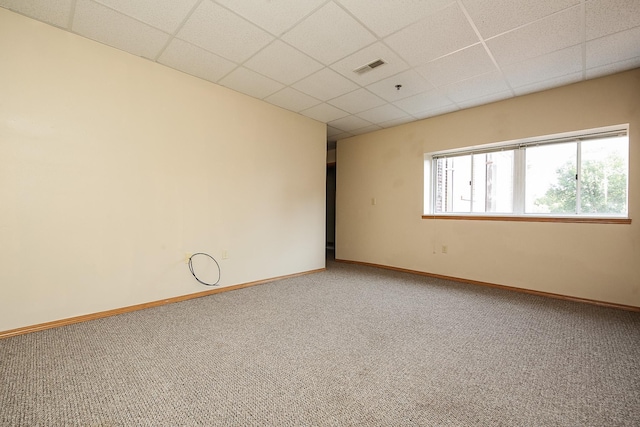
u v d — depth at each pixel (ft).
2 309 6.80
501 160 12.40
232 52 8.59
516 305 9.54
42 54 7.28
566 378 5.32
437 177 14.61
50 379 5.10
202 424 4.08
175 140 9.69
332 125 15.52
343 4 6.53
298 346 6.51
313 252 14.70
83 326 7.50
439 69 9.45
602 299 9.64
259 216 12.23
